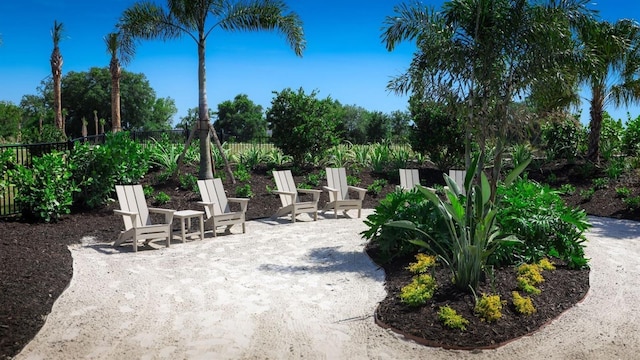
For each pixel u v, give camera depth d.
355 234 8.86
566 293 5.69
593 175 13.71
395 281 6.08
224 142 15.42
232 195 11.70
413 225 5.67
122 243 8.22
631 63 13.79
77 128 49.66
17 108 45.94
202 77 12.20
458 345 4.49
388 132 33.00
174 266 7.00
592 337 4.76
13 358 4.18
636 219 10.58
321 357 4.35
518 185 7.14
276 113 14.05
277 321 5.09
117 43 12.56
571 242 6.66
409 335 4.68
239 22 12.43
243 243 8.35
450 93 7.30
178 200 10.96
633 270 6.79
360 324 5.00
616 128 15.82
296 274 6.65
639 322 5.11
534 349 4.51
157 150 13.47
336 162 14.57
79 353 4.31
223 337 4.70
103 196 10.49
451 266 5.57
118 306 5.42
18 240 7.68
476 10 7.34
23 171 9.12
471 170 5.71
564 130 14.89
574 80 8.32
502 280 5.79
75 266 6.77
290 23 12.55
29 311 5.03
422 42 7.60
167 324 4.97
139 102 52.91
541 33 7.21
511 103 7.36
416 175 11.52
